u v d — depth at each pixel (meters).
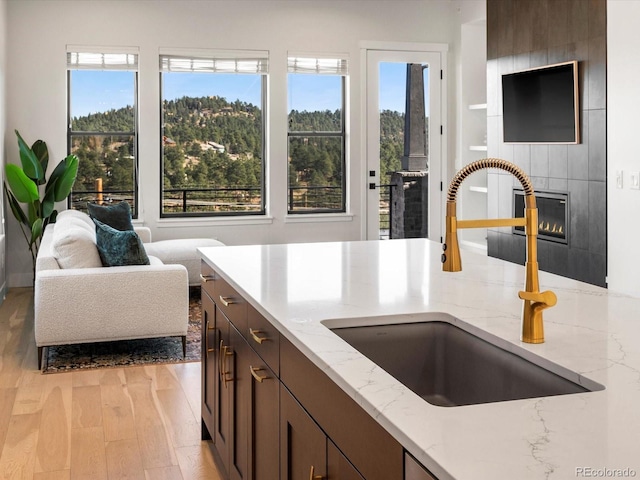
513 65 6.89
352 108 8.39
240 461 2.68
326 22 8.23
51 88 7.50
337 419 1.61
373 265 3.02
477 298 2.35
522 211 6.84
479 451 1.14
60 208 7.72
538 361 1.68
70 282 4.73
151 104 7.78
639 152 5.34
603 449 1.14
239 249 3.51
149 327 4.91
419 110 8.59
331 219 8.45
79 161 7.77
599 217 5.79
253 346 2.43
